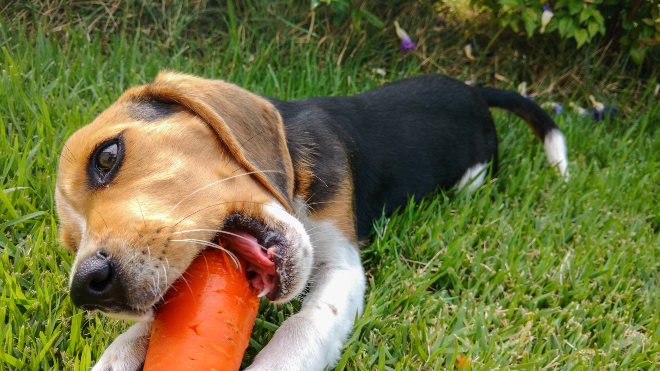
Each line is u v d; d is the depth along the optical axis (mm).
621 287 701
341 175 676
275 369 570
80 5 1080
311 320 604
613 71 1095
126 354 584
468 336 636
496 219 754
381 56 1106
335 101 752
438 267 707
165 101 607
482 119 854
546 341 639
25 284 637
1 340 585
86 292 521
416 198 784
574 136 954
